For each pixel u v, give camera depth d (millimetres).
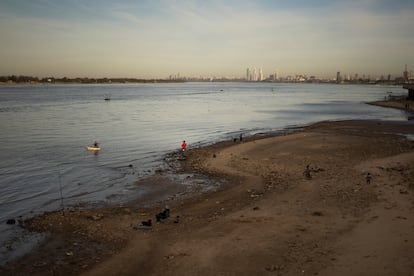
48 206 25953
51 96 165250
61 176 33688
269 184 30062
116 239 20172
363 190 26891
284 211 23531
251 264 16984
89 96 169250
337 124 70375
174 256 18031
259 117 87875
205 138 56031
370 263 16594
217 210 24578
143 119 81562
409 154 40000
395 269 16031
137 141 52906
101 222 22562
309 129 64000
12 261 18047
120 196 28188
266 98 172750
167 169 36219
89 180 32469
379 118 83000
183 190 29562
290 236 19656
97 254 18609
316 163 37031
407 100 125812
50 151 44656
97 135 57750
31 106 111375
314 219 21922
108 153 44125
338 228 20484
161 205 26078
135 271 16984
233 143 49781
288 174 32906
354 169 33531
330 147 45219
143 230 21266
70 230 21375
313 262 16875
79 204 26391
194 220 22688
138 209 25328
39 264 17734
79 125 69688
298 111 103750
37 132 59906
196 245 19094
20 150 44969
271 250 18188
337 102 142875
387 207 23297
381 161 36875
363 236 19328
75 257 18328
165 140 54000
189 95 195625
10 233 21141
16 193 28734
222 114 94562
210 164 37312
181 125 71750
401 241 18516
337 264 16609
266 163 37344
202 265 17109
